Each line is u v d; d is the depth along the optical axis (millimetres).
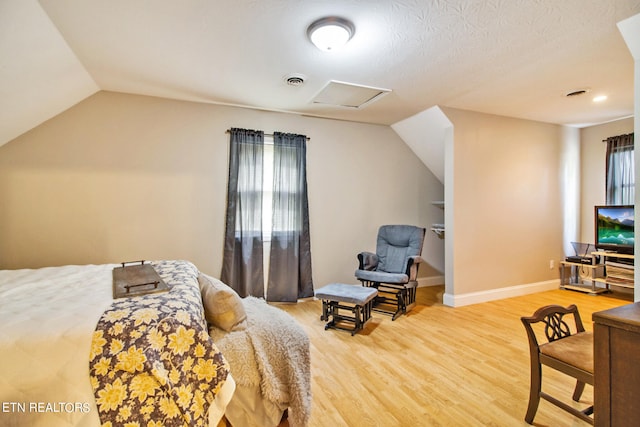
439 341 2725
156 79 2820
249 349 1582
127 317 1260
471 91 3141
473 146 3812
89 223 3062
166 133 3320
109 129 3113
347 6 1780
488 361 2367
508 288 4098
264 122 3758
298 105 3566
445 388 2014
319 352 2518
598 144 4504
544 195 4367
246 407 1508
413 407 1822
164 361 1237
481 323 3158
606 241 4105
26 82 2264
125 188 3172
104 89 3057
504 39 2146
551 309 1735
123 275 1888
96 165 3076
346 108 3674
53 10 1805
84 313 1275
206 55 2371
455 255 3723
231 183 3525
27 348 1112
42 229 2926
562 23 1954
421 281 4715
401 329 3004
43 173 2918
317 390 1992
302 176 3875
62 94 2717
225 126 3568
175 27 1994
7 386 1073
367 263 3689
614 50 2309
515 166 4125
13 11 1679
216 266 3516
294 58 2418
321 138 4066
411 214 4645
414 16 1875
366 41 2162
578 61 2486
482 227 3900
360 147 4301
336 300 3004
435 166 4594
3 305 1367
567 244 4605
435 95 3244
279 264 3758
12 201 2836
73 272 2037
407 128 4262
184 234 3389
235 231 3553
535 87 3037
